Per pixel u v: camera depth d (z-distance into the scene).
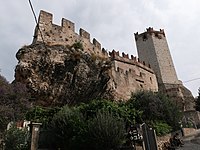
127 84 35.81
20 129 15.57
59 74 26.73
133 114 17.12
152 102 22.58
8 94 21.14
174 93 51.22
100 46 37.75
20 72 24.91
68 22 33.69
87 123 15.38
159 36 63.62
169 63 59.53
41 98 25.05
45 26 30.75
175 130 22.94
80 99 27.22
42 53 26.75
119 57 42.41
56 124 16.20
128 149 13.48
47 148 15.48
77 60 28.14
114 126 13.96
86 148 14.27
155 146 15.27
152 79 48.19
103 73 29.58
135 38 66.00
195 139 21.28
